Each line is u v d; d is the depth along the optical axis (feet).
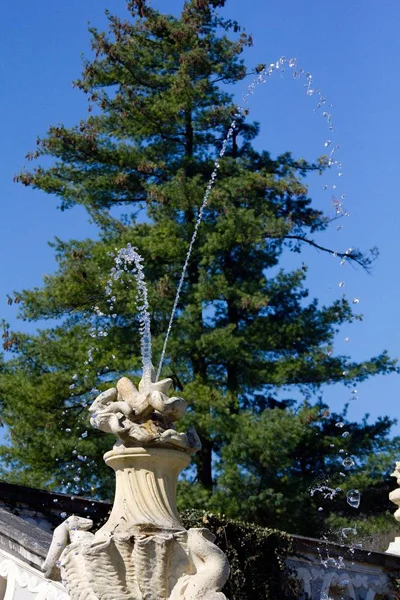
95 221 92.84
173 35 94.94
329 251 93.25
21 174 93.35
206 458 83.61
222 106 94.38
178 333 85.71
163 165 92.58
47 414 79.56
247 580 47.19
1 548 28.58
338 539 81.46
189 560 23.21
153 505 23.82
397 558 52.42
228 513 78.43
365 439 86.53
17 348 85.76
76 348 84.07
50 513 40.24
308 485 81.25
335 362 87.30
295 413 81.92
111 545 23.08
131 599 22.91
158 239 87.81
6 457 79.30
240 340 85.25
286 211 93.20
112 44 94.53
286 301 90.99
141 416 24.54
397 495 47.01
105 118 95.55
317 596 49.39
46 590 27.04
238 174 93.20
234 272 91.40
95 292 85.20
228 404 83.56
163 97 94.27
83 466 78.89
